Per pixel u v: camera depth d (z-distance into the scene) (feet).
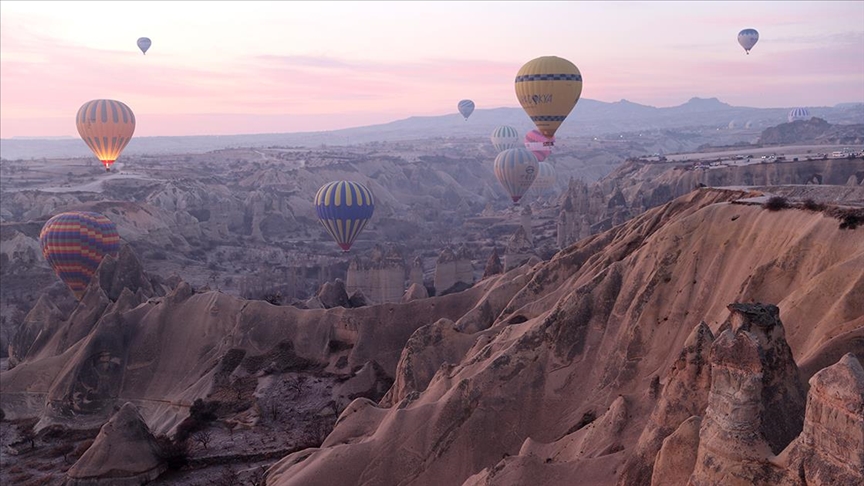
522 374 176.96
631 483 113.91
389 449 165.58
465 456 164.55
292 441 217.36
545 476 131.64
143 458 199.62
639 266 183.93
